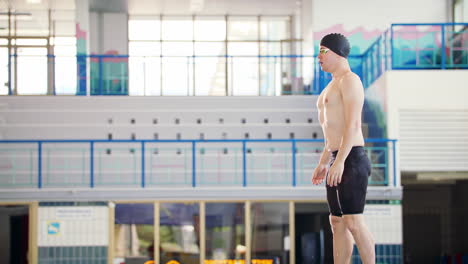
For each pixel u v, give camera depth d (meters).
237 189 12.05
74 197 12.02
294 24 19.70
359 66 17.22
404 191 18.80
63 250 12.06
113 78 17.31
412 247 18.72
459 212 17.89
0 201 11.93
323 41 5.54
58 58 18.53
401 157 12.25
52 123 14.31
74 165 13.96
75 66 18.47
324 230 12.13
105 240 12.09
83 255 12.09
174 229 12.16
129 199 12.05
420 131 12.30
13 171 13.50
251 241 12.15
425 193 18.72
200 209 12.16
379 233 11.99
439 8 17.38
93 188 12.05
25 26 18.98
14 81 18.48
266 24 20.02
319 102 5.67
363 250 5.26
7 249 12.10
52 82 18.45
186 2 18.52
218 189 12.05
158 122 14.46
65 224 12.06
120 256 12.10
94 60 18.97
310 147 12.88
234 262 12.12
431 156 12.26
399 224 11.98
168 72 18.59
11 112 14.24
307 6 18.17
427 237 18.67
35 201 12.01
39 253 12.05
